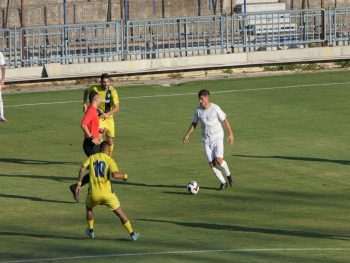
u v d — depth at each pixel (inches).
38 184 1851.6
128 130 2353.6
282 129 2327.8
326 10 3459.6
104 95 1964.8
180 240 1453.0
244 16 3368.6
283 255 1353.3
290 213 1619.1
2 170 1968.5
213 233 1496.1
